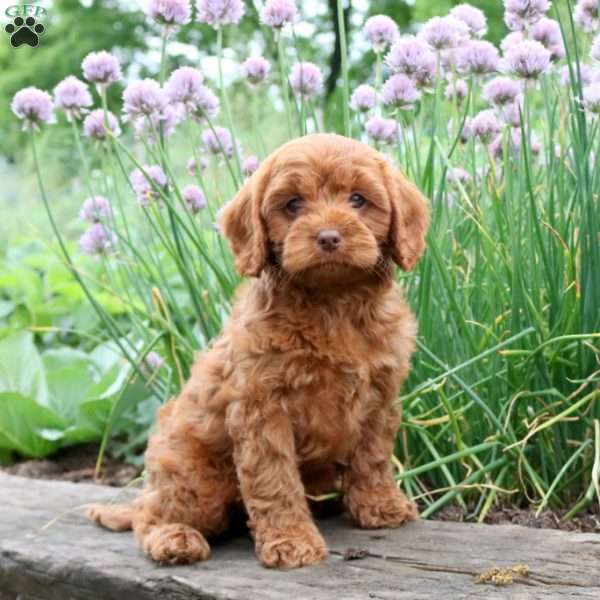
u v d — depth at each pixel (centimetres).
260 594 119
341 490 136
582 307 137
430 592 117
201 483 129
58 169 322
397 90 143
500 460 138
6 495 153
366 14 455
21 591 135
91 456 176
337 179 125
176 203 165
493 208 144
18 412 173
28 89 151
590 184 137
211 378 129
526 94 140
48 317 207
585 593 115
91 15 616
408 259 127
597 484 134
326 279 123
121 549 133
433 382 137
